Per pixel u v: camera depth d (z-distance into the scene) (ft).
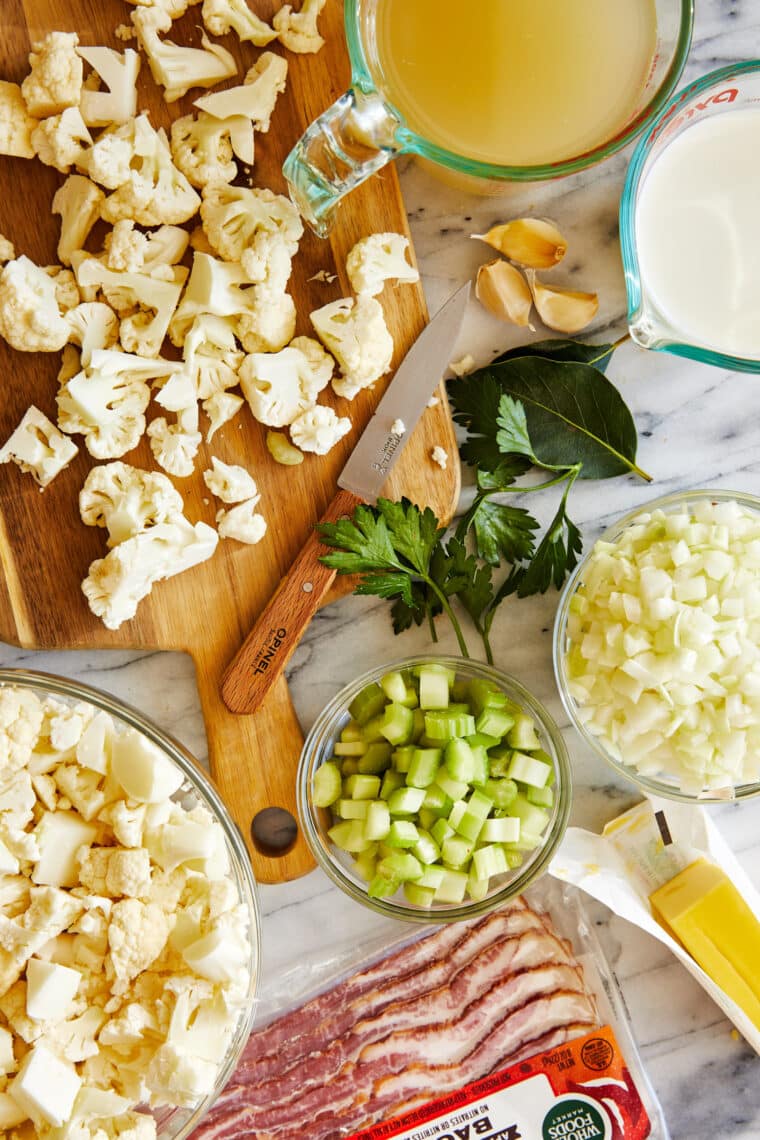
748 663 1.94
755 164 1.92
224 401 1.98
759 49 2.06
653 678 1.93
